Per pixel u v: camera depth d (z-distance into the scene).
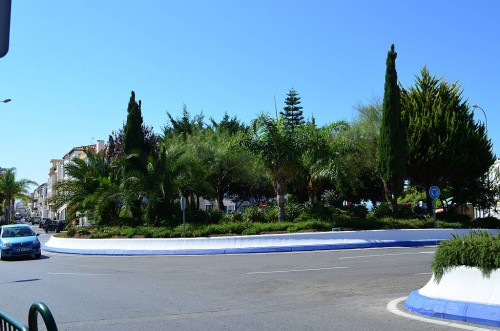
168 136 49.97
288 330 7.97
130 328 8.28
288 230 25.02
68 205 30.94
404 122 31.25
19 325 4.12
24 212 149.25
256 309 9.83
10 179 77.81
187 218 28.47
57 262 21.33
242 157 38.34
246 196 52.34
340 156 29.14
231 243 23.47
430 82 32.62
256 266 17.45
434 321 8.40
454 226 28.36
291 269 16.30
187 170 28.52
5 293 12.49
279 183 27.72
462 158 29.88
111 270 17.55
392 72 28.95
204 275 15.41
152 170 28.33
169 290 12.46
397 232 25.36
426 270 15.24
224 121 58.62
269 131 26.61
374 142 33.69
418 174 31.28
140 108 31.58
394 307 9.70
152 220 28.27
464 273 8.85
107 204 28.55
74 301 11.05
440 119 30.55
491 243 8.58
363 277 14.07
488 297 8.38
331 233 24.09
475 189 32.00
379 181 40.28
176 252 23.48
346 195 43.12
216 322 8.66
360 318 8.77
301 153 26.81
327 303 10.35
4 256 22.73
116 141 43.56
